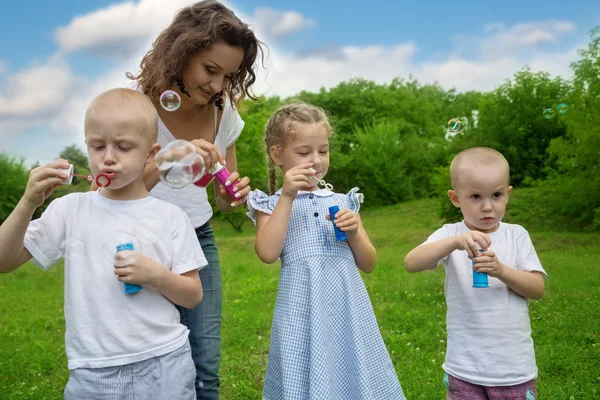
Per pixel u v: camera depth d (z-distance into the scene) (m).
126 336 1.90
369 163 27.50
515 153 22.55
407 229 17.38
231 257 12.31
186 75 2.33
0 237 1.82
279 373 2.23
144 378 1.91
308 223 2.34
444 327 4.84
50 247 1.96
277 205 2.26
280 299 2.29
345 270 2.29
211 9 2.35
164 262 2.03
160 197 2.40
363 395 2.12
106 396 1.87
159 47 2.35
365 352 2.21
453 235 2.33
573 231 13.96
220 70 2.32
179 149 1.95
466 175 2.35
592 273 7.64
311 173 2.24
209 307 2.48
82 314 1.91
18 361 4.32
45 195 1.88
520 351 2.27
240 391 3.53
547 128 22.25
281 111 2.47
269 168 2.71
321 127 2.37
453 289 2.38
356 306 2.26
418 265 2.38
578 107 14.44
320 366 2.10
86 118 1.93
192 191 2.45
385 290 6.72
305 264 2.27
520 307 2.32
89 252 1.96
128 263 1.85
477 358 2.27
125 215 2.02
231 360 4.16
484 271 2.20
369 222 20.52
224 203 2.62
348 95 37.97
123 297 1.92
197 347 2.44
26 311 6.67
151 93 2.40
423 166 28.45
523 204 16.34
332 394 2.12
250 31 2.35
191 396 2.01
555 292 6.34
